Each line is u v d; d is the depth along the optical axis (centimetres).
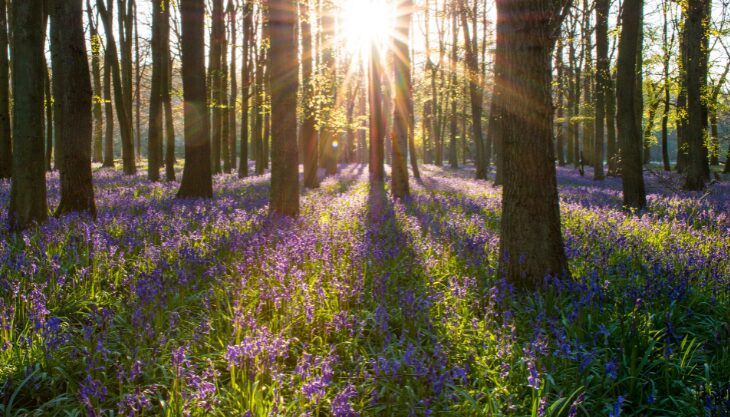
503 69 660
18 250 738
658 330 502
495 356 461
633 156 1466
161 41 2439
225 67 2806
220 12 2700
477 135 3362
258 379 388
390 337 503
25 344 459
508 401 395
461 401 400
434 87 4481
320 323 529
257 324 514
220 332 504
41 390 419
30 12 916
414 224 1069
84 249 756
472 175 3791
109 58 2581
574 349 463
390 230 1008
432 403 390
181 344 483
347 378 443
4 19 1786
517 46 643
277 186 1166
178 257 717
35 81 922
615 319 527
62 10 1014
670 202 1566
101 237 767
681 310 572
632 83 1463
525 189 653
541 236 650
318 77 2075
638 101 2991
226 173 3234
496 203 1584
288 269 654
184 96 1549
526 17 631
